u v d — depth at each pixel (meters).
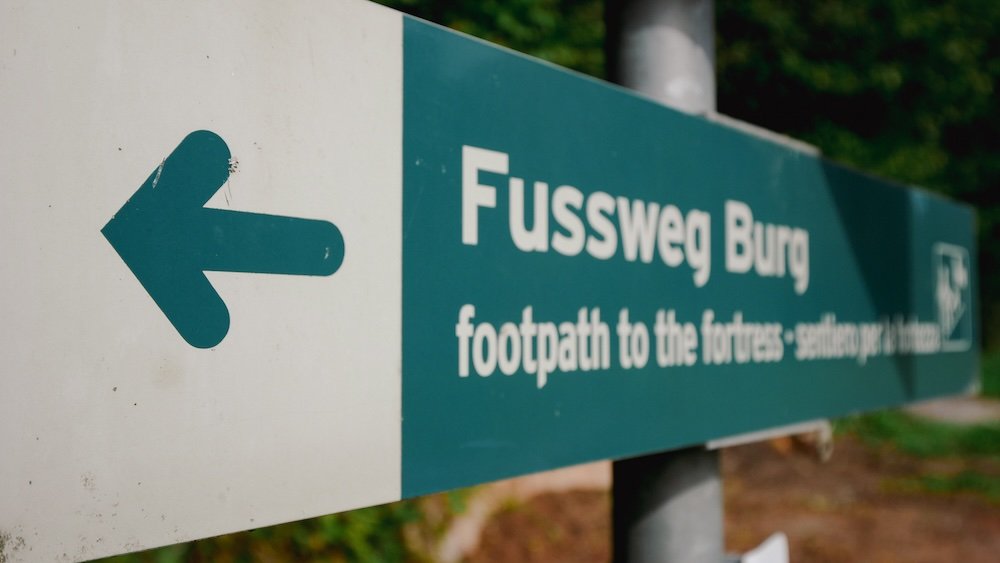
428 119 1.36
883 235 2.75
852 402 2.49
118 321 1.01
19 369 0.94
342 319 1.22
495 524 6.03
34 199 0.96
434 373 1.34
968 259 3.52
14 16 0.95
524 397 1.48
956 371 3.29
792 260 2.23
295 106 1.19
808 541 6.76
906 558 6.42
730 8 8.03
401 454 1.29
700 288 1.90
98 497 0.99
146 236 1.04
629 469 2.01
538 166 1.54
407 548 4.76
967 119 13.95
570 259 1.59
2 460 0.93
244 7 1.14
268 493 1.13
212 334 1.09
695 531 1.98
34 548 0.95
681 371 1.83
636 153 1.75
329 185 1.22
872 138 9.68
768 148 2.16
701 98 2.02
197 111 1.09
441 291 1.36
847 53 8.88
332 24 1.24
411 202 1.32
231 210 1.11
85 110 1.00
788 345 2.19
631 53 1.99
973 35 10.49
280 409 1.15
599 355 1.64
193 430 1.07
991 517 7.61
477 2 4.63
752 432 2.04
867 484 8.79
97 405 1.00
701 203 1.92
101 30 1.01
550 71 1.57
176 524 1.05
